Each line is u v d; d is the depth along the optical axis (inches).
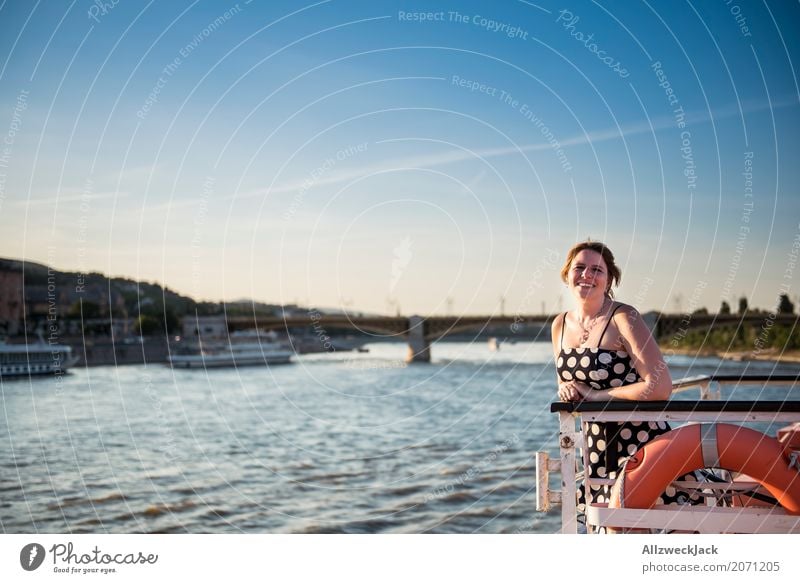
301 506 555.8
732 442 115.4
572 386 134.0
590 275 137.5
